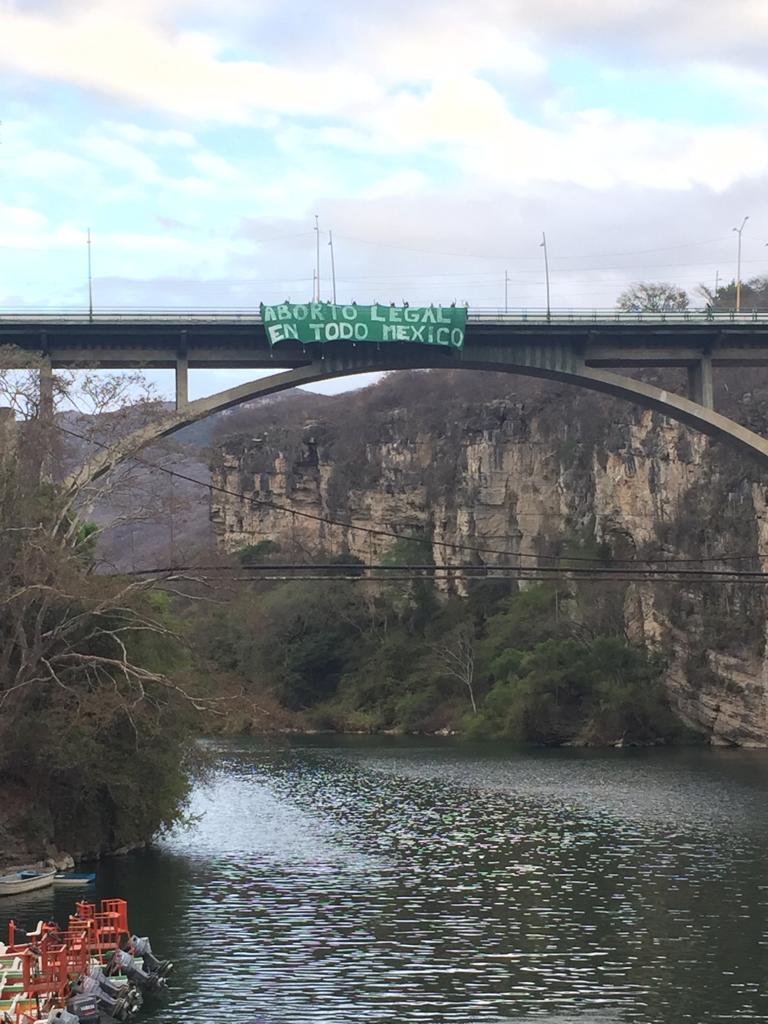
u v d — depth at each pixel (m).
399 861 47.75
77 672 48.78
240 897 41.19
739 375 120.00
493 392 165.25
